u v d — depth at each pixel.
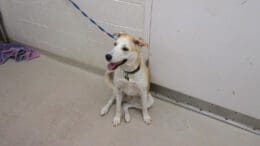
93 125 1.75
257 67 1.46
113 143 1.62
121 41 1.45
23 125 1.75
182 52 1.68
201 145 1.60
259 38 1.36
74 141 1.63
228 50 1.50
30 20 2.39
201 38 1.55
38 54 2.58
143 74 1.60
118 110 1.77
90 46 2.16
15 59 2.49
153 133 1.69
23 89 2.10
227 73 1.59
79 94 2.04
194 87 1.79
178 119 1.80
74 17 2.08
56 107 1.90
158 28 1.68
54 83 2.17
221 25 1.44
